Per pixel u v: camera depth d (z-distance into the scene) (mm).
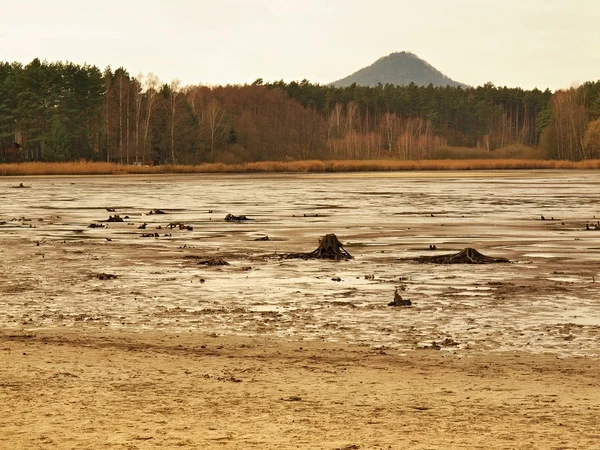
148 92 179500
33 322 18688
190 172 154375
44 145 176125
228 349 15766
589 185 99062
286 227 44719
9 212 57438
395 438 9891
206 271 27375
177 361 14531
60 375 13219
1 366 13820
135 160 176250
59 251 33312
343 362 14602
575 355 15328
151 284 24531
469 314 19594
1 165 140000
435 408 11344
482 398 11945
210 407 11336
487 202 67250
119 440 9781
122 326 18250
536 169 172250
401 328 17984
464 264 29047
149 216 53281
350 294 22656
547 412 11148
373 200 70312
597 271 27031
